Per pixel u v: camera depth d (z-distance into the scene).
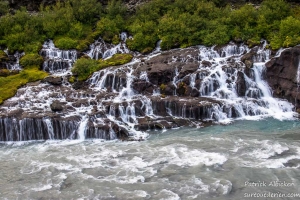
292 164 17.30
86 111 24.23
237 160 17.89
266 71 27.81
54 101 25.44
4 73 30.41
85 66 29.98
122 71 28.95
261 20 32.66
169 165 17.78
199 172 16.92
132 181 16.42
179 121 23.95
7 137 22.97
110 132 22.36
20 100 25.84
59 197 15.43
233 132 22.02
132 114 24.77
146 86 27.56
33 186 16.44
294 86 26.39
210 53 31.12
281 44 29.62
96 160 18.89
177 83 27.67
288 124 23.34
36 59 32.12
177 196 15.06
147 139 21.72
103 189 15.89
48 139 22.95
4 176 17.53
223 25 33.56
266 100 26.41
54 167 18.22
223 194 15.09
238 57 30.02
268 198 14.78
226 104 24.97
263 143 19.97
